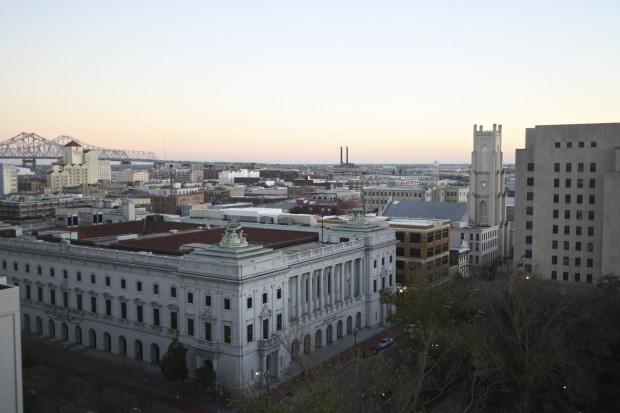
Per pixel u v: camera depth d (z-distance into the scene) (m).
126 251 115.94
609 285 114.00
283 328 103.06
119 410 86.06
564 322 89.81
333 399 59.44
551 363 80.62
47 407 86.69
